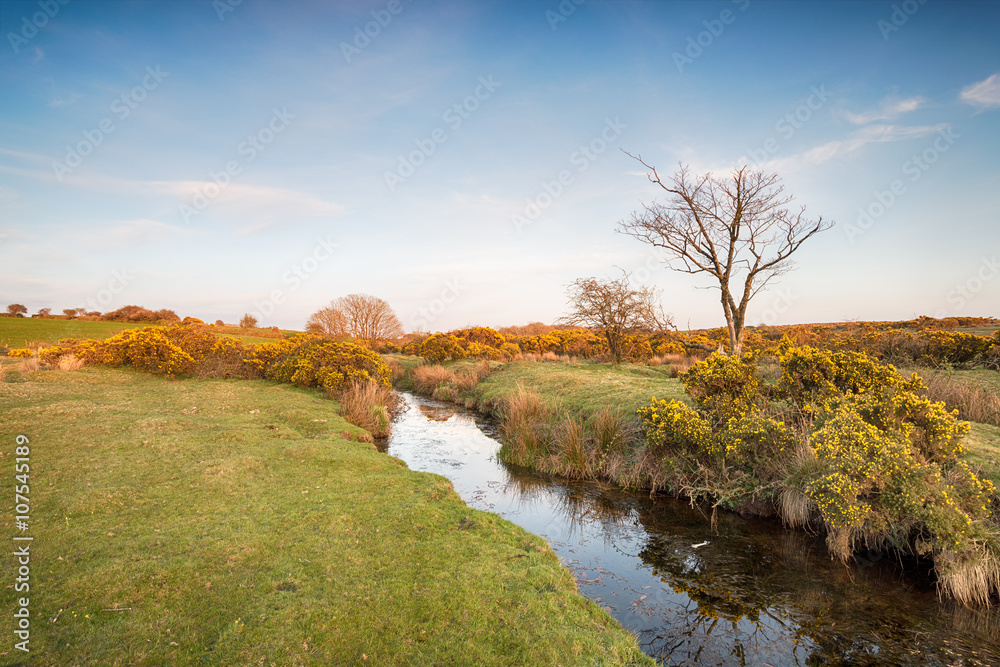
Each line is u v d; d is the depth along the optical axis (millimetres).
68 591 4551
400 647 4164
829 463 7047
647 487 10430
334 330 47375
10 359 21250
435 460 12328
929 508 6293
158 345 20391
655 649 4988
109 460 8469
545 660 4141
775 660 4855
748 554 7281
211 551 5562
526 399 15016
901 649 5043
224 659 3834
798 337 26438
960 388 11445
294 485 8047
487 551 6109
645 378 19156
